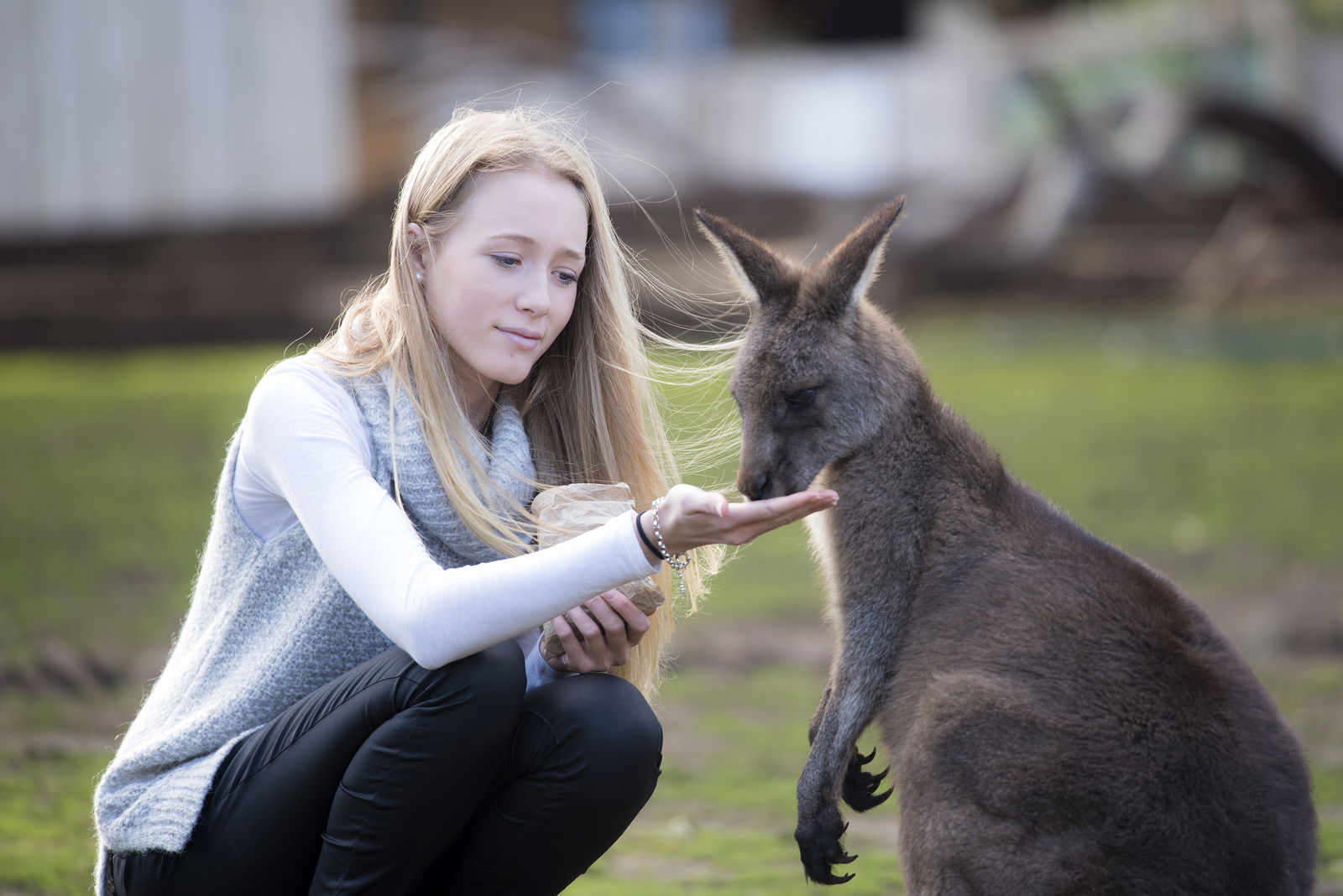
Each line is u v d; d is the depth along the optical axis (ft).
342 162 83.61
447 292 14.42
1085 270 78.59
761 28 113.09
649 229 76.59
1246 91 94.43
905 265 77.30
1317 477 42.63
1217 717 14.08
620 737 13.93
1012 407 53.72
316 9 82.53
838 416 17.58
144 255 78.54
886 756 17.58
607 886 18.81
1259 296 76.38
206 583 14.48
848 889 18.76
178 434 52.34
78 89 82.84
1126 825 13.62
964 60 91.25
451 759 13.17
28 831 20.18
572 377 15.84
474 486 14.44
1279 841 13.55
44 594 33.35
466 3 100.17
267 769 13.52
